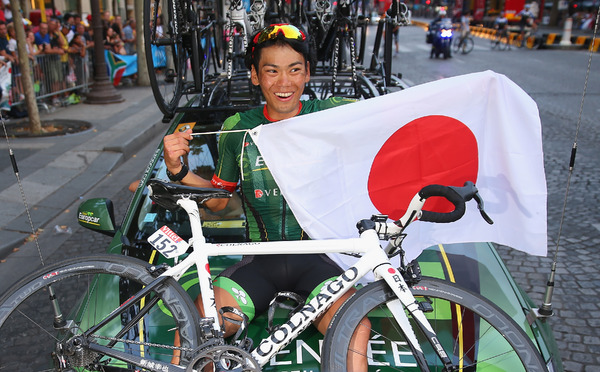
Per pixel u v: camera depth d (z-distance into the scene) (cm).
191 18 387
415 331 210
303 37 204
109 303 231
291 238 222
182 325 192
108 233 278
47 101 1060
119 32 1380
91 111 1038
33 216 552
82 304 236
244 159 217
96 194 625
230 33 361
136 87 1344
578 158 701
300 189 215
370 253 193
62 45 1072
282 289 220
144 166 739
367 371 193
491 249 264
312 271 214
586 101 1068
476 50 2178
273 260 217
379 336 211
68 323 226
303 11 454
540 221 223
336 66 383
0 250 472
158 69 415
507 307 226
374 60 478
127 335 213
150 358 197
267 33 201
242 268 218
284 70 204
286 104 212
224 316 204
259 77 211
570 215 530
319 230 219
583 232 495
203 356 182
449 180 227
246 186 219
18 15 800
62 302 310
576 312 374
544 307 218
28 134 839
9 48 916
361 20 438
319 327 209
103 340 206
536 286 408
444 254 255
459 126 219
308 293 210
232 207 284
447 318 215
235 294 208
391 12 367
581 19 2902
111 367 202
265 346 187
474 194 189
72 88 1109
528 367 182
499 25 2592
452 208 231
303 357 204
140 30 1316
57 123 920
